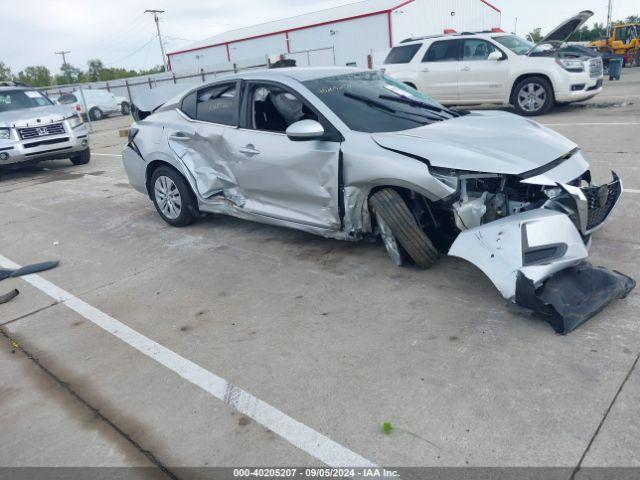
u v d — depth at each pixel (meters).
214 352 3.43
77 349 3.67
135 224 6.51
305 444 2.55
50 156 10.52
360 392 2.87
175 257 5.21
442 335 3.31
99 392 3.15
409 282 4.04
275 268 4.64
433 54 12.16
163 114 5.90
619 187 3.90
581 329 3.19
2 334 4.00
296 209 4.68
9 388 3.30
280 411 2.80
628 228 4.61
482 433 2.48
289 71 5.00
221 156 5.18
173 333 3.74
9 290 4.86
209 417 2.82
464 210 3.60
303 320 3.70
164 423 2.81
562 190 3.42
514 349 3.08
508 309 3.49
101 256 5.50
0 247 6.15
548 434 2.43
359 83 4.88
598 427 2.44
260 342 3.48
